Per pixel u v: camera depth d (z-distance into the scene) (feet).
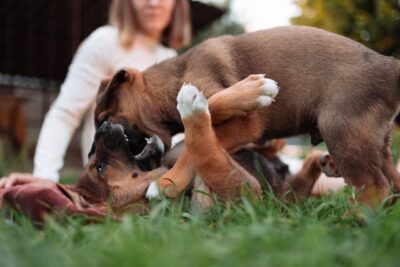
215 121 2.95
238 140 3.02
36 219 2.49
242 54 3.16
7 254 1.85
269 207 2.48
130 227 2.12
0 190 2.86
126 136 3.31
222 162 2.78
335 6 10.80
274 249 1.79
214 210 2.55
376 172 2.77
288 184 3.49
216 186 2.79
